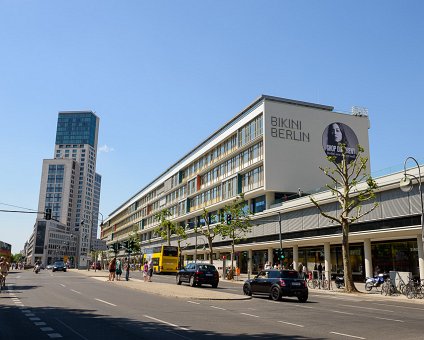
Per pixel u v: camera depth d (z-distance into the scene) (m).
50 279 38.28
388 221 32.47
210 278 30.03
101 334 9.98
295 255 46.06
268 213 48.53
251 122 56.00
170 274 58.62
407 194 31.08
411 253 32.97
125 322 11.98
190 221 77.75
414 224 30.17
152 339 9.43
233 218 48.25
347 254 29.58
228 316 14.00
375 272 35.00
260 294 23.17
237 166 59.22
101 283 32.25
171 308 15.95
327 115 55.28
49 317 12.91
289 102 54.69
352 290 28.94
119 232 142.88
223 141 64.94
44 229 166.62
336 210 38.25
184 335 10.02
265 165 50.69
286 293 20.70
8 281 34.31
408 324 12.88
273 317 14.10
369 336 10.47
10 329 10.62
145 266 36.81
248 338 9.80
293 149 52.34
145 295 21.89
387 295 27.11
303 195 45.03
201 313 14.59
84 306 16.06
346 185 30.91
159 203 98.31
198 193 73.12
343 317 14.52
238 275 52.00
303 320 13.48
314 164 52.94
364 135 56.66
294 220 44.22
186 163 79.56
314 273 41.16
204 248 67.44
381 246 36.03
